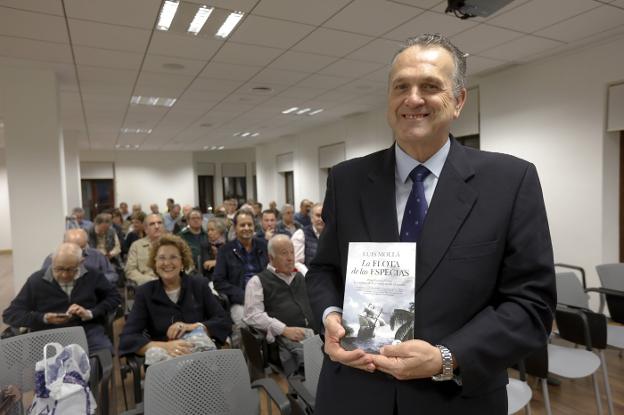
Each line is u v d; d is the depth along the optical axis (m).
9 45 3.44
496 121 4.69
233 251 3.35
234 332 2.87
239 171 14.09
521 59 4.16
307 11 2.90
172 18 2.99
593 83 3.79
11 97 4.07
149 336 2.27
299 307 2.55
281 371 2.19
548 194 4.23
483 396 0.71
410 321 0.68
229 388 1.57
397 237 0.75
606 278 2.88
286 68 4.28
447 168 0.76
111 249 5.03
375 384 0.74
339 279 0.89
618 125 3.67
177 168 13.13
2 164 10.61
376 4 2.81
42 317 2.37
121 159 12.49
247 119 7.36
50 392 1.31
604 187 3.81
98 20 2.96
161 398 1.45
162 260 2.28
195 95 5.41
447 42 0.77
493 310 0.69
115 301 2.65
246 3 2.75
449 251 0.70
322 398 0.82
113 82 4.64
